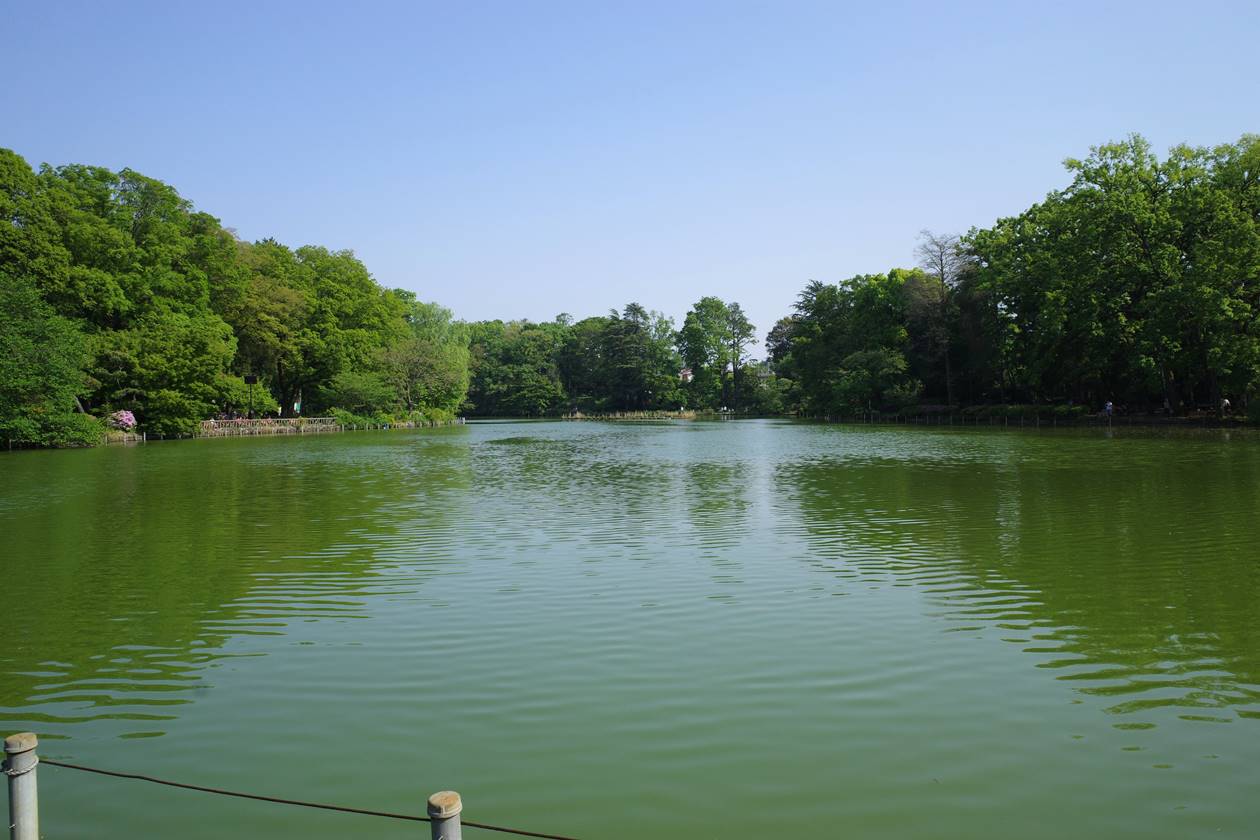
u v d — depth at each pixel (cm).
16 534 1947
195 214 7706
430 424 10269
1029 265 6756
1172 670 945
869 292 9244
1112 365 6525
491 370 15175
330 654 1049
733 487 2800
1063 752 746
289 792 702
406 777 723
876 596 1285
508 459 4338
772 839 616
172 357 6438
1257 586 1298
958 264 7981
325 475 3425
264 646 1088
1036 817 640
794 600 1269
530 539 1827
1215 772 704
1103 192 5941
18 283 5144
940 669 959
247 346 8019
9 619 1225
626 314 15312
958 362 8500
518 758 754
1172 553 1541
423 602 1291
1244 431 5112
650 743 778
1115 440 4712
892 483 2797
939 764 728
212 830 647
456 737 799
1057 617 1155
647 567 1518
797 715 835
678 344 15700
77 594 1368
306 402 9569
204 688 941
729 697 884
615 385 14825
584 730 809
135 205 6931
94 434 5566
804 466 3572
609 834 627
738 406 14488
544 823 644
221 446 5706
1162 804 655
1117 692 883
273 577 1477
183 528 2012
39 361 5188
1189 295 5194
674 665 985
